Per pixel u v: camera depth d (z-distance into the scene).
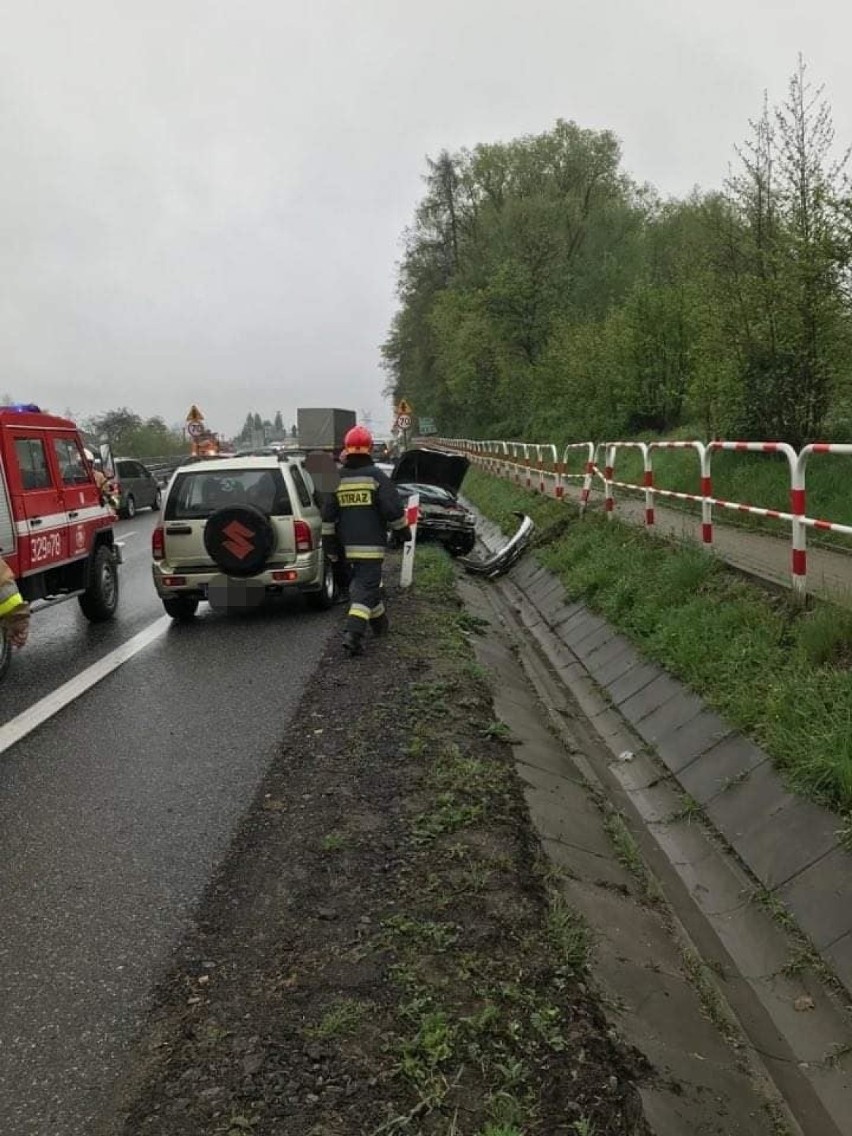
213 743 6.22
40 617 11.39
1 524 8.17
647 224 48.50
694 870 5.33
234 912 3.94
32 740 6.43
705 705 6.81
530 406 41.78
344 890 4.09
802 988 4.11
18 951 3.69
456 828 4.70
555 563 13.87
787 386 12.97
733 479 12.95
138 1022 3.20
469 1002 3.27
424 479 18.39
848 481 10.98
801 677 5.96
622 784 6.70
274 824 4.83
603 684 8.89
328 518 8.66
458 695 7.11
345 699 7.02
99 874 4.35
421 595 11.70
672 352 24.55
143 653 9.18
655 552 10.62
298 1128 2.66
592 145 51.91
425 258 60.72
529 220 44.00
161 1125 2.69
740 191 13.26
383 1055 2.98
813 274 12.05
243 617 10.97
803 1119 3.38
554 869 4.47
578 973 3.54
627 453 23.03
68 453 10.10
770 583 7.67
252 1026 3.14
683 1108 3.02
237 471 10.53
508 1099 2.78
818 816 4.87
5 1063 3.00
